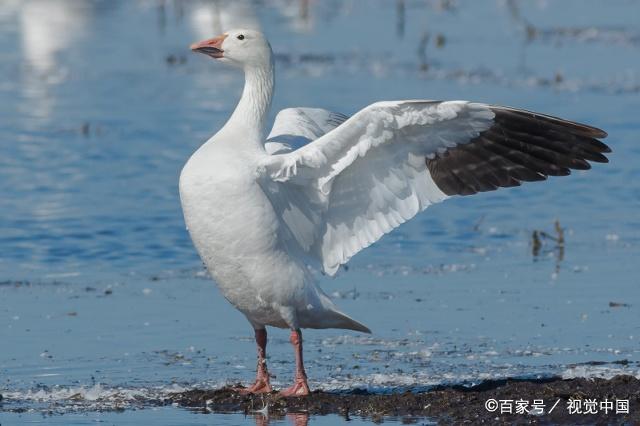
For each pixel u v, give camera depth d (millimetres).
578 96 28109
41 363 12609
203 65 34344
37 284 16016
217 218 10625
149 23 41969
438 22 41188
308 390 11266
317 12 44094
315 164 10672
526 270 16438
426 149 10852
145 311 14688
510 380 11492
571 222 19266
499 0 45750
